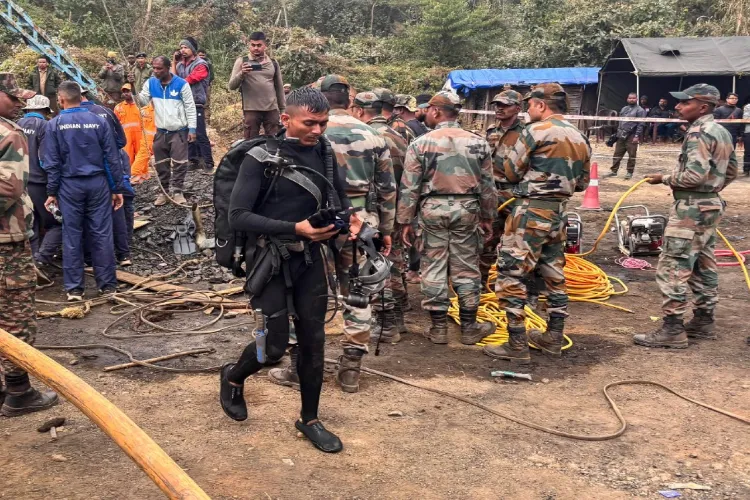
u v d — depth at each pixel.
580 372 4.76
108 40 24.69
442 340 5.34
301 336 3.43
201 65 10.73
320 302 3.38
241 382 3.67
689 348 5.25
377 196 4.44
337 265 4.39
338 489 3.14
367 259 3.46
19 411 3.87
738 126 16.12
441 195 5.16
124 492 3.06
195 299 6.18
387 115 6.09
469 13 34.84
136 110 10.20
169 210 8.70
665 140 24.91
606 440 3.71
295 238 3.22
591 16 30.61
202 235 7.88
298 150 3.26
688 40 23.95
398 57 34.31
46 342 5.20
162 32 26.00
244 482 3.18
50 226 6.87
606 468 3.41
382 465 3.38
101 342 5.21
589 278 7.01
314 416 3.57
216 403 4.09
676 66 22.75
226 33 28.58
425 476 3.29
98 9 25.30
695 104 5.02
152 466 1.95
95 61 21.89
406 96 7.76
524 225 4.82
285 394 4.24
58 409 3.98
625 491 3.19
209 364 4.77
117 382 4.42
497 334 5.50
